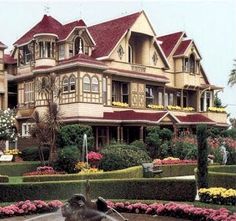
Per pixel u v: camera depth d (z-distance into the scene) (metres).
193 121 46.41
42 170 28.61
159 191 19.44
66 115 37.03
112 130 40.91
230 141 40.66
